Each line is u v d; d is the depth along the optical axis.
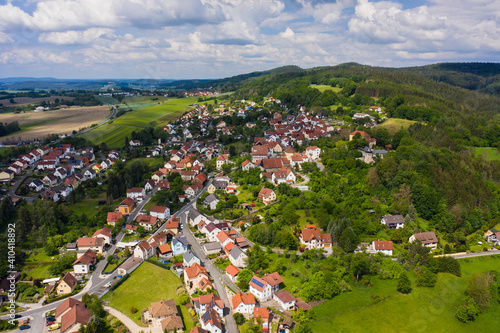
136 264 154.88
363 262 145.50
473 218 190.75
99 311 122.94
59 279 145.25
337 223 172.62
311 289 134.12
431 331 122.62
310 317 123.81
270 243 166.38
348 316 125.56
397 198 199.25
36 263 158.75
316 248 162.38
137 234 184.00
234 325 118.75
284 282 141.75
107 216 193.50
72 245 167.50
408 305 132.88
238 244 164.62
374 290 139.88
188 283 137.62
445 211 190.38
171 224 184.00
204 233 181.62
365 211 189.50
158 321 118.56
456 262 152.75
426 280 143.25
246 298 125.69
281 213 185.62
